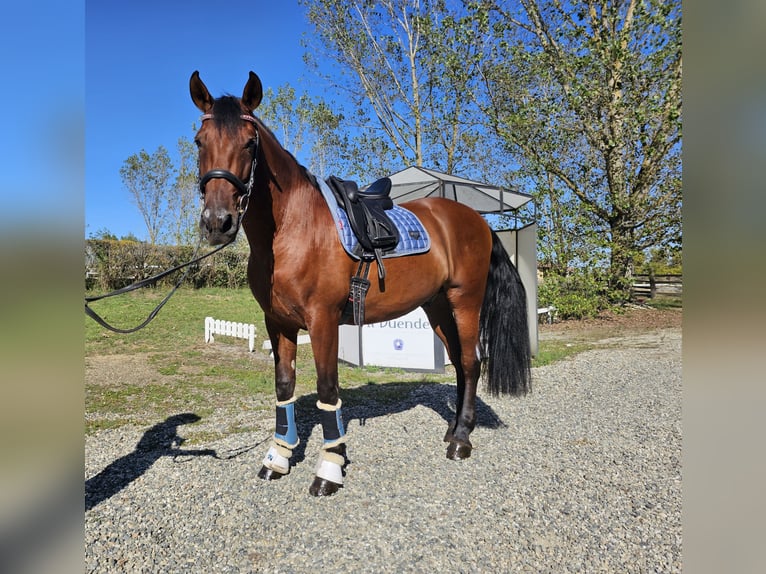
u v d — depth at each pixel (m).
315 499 2.61
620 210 11.62
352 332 6.51
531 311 6.82
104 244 14.78
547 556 2.09
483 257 3.41
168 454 3.26
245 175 2.25
